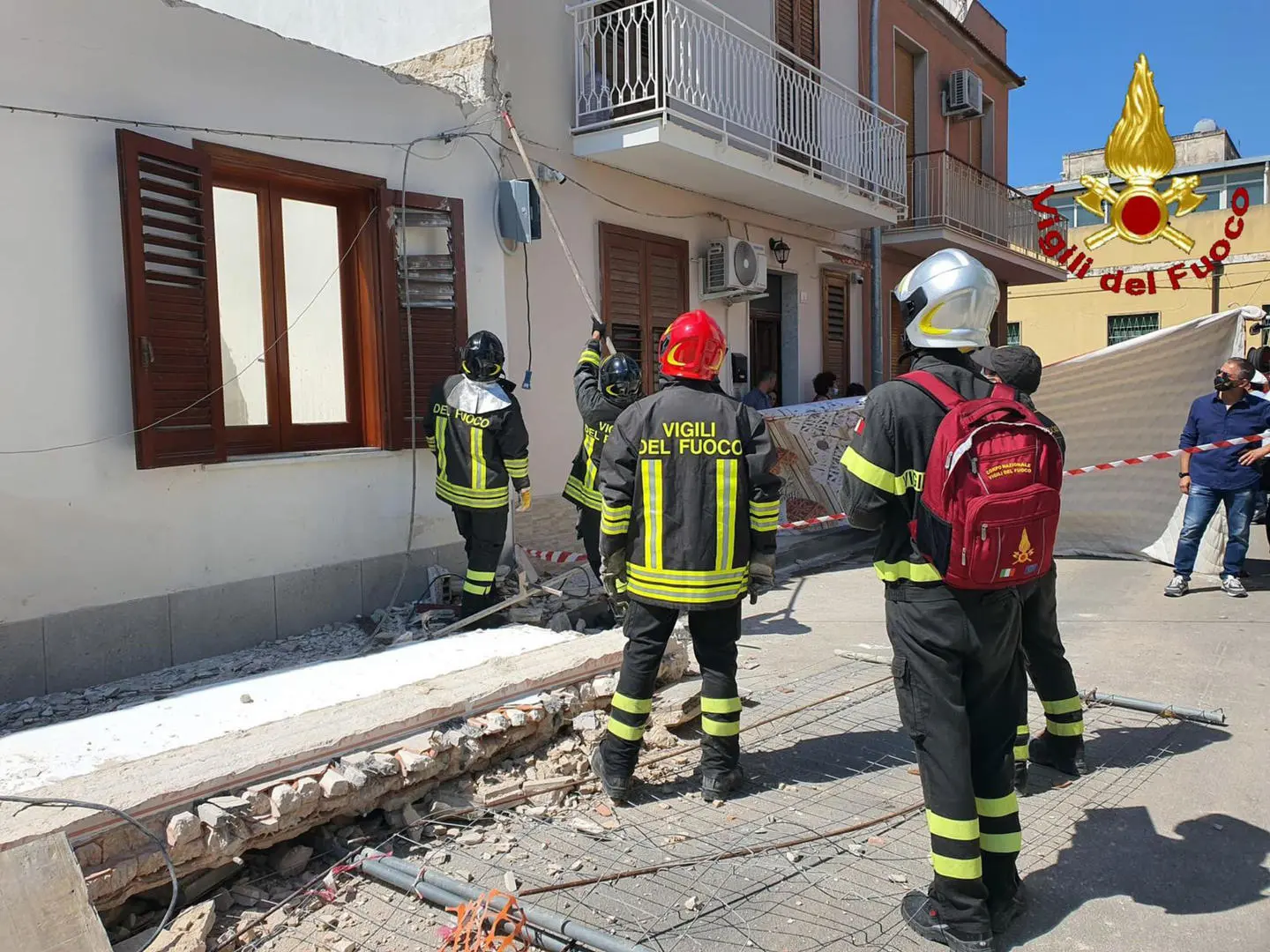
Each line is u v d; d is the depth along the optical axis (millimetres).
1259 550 9258
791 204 10758
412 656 4582
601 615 6613
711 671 3795
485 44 7121
